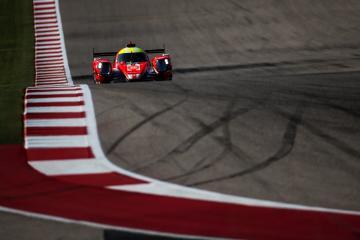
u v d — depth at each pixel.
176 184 29.91
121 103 46.03
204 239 23.19
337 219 25.58
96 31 113.56
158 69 65.50
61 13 125.19
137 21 120.00
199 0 132.88
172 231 23.97
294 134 38.03
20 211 26.31
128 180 30.52
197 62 91.81
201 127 39.59
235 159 33.66
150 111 43.53
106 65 65.75
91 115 42.81
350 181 30.50
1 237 23.38
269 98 47.62
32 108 44.91
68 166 32.81
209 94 49.50
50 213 26.03
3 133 40.00
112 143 36.75
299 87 52.41
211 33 110.56
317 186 29.75
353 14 119.50
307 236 23.67
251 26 113.94
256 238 23.41
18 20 120.12
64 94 49.69
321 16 118.69
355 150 35.12
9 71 86.88
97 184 29.92
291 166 32.53
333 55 91.38
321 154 34.44
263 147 35.62
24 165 33.09
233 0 131.62
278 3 127.56
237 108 44.31
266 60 90.12
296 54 93.62
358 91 50.03
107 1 134.62
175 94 49.50
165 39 107.94
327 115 42.25
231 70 83.69
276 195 28.44
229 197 28.06
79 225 24.59
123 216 25.62
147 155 34.53
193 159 33.75
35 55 97.12
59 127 39.94
